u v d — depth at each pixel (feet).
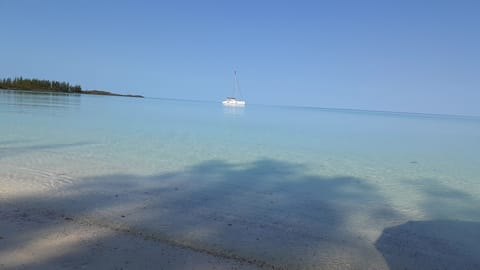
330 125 123.85
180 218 18.52
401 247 16.72
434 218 21.58
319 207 22.54
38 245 13.69
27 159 31.55
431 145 67.92
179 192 23.81
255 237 16.65
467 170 40.42
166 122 92.58
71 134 52.70
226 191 24.94
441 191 28.89
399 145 64.85
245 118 140.46
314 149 51.85
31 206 18.54
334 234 17.90
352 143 63.67
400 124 168.25
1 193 20.42
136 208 19.67
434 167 41.55
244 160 38.55
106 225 16.60
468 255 16.26
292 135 73.41
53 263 12.28
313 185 28.60
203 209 20.42
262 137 65.41
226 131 74.59
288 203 22.95
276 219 19.61
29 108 107.55
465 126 179.52
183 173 29.94
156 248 14.38
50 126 61.62
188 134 63.93
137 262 12.90
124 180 26.13
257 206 21.83
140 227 16.71
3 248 13.16
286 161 39.60
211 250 14.74
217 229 17.30
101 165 30.94
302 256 14.94
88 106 149.69
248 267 13.47
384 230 18.98
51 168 28.40
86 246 13.93
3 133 48.55
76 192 22.00
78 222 16.70
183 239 15.67
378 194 26.78
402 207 23.66
